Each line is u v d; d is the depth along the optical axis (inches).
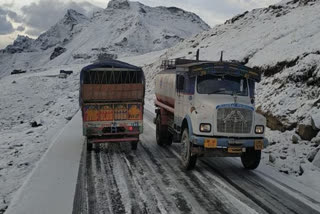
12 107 1951.3
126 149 488.7
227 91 393.1
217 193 308.5
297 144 470.6
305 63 679.1
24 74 4156.0
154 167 392.8
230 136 358.0
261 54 1051.3
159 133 514.0
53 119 861.8
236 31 1947.6
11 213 251.4
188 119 382.6
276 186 328.2
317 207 277.6
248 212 267.1
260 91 764.6
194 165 378.0
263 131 367.2
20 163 410.9
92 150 471.5
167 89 498.0
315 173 359.6
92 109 460.8
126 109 470.3
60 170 363.9
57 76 3157.0
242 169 390.6
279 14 1781.5
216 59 1430.9
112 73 485.7
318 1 1633.9
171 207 274.8
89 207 271.3
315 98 559.8
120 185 325.7
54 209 260.5
